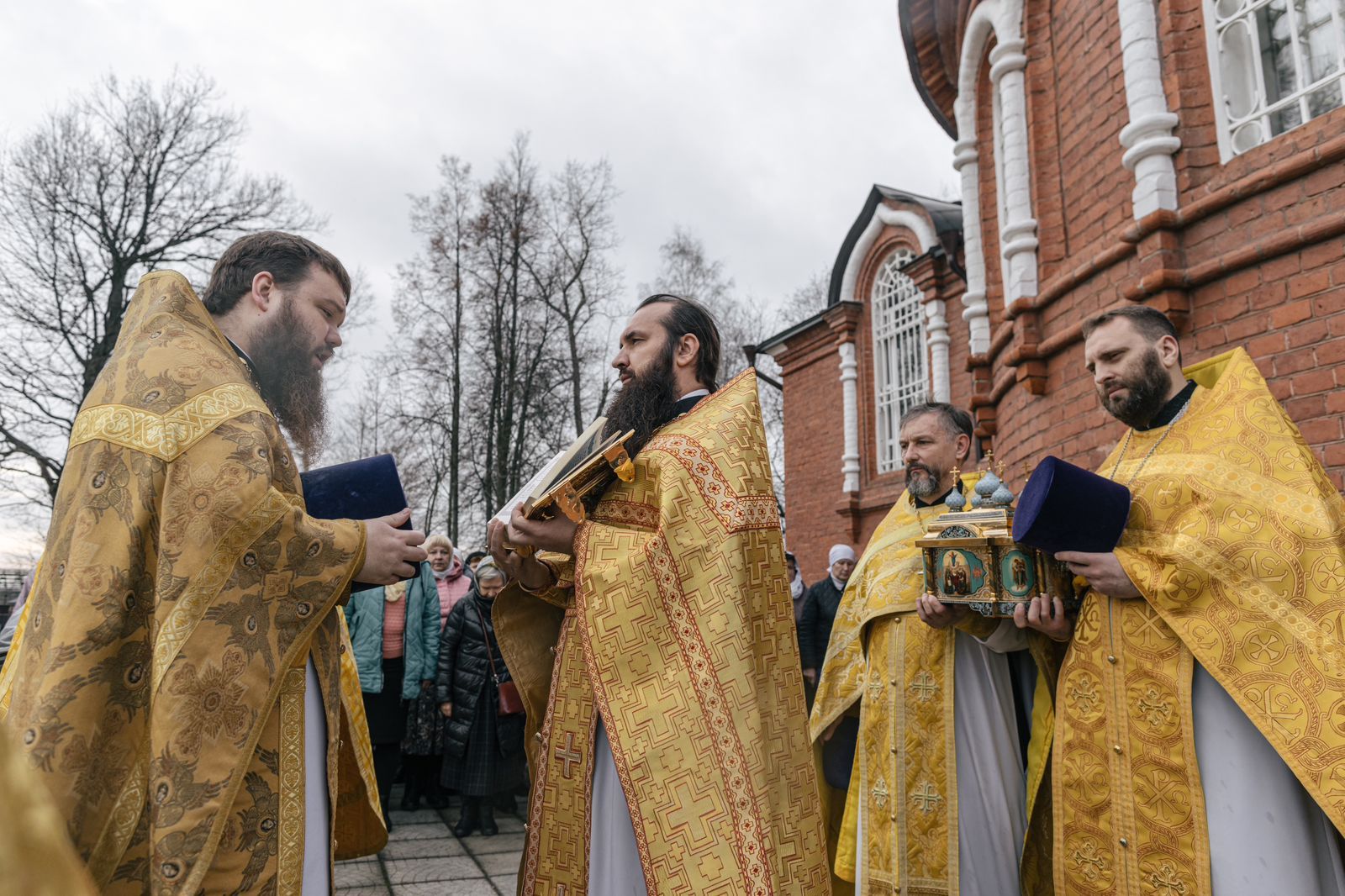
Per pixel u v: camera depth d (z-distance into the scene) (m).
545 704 2.48
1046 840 2.68
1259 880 2.06
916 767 2.84
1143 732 2.29
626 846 2.06
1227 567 2.17
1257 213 3.59
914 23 7.21
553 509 2.22
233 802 1.53
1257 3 3.81
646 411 2.36
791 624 2.21
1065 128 4.93
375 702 5.92
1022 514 2.35
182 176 19.64
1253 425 2.33
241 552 1.56
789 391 16.06
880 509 13.41
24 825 0.39
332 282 2.05
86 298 18.80
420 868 4.80
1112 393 2.59
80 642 1.43
